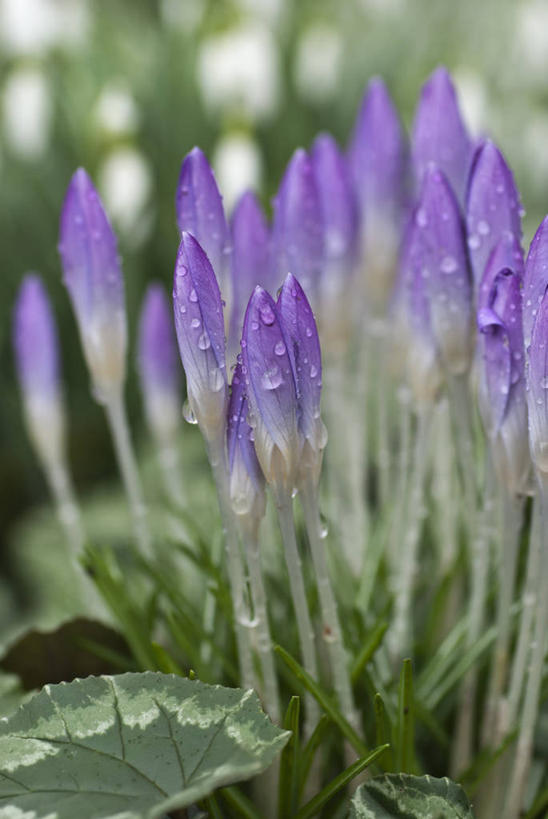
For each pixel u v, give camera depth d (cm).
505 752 50
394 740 49
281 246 52
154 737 46
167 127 126
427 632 53
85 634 53
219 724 46
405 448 54
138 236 118
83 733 46
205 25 110
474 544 51
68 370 119
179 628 51
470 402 50
